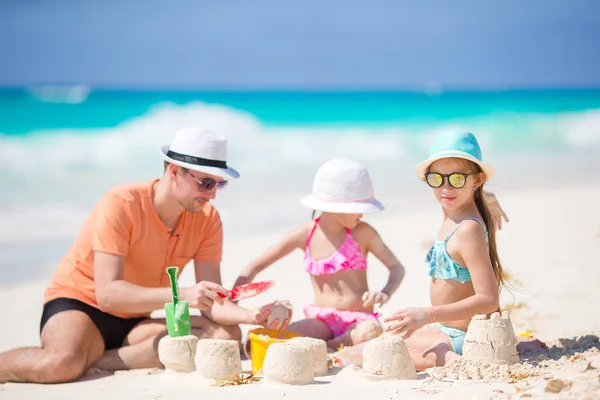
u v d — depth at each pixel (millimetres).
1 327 6438
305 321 5562
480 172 4586
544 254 7953
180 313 4758
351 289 5676
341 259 5660
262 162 18891
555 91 59438
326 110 38000
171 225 5367
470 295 4645
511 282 6715
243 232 10656
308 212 12125
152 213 5219
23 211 12094
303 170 17234
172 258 5441
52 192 13953
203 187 5082
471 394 3766
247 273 5695
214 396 4078
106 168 17391
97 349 5074
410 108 39750
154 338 5117
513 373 4066
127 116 28250
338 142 23609
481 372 4141
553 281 6734
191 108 28797
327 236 5770
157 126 25875
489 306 4434
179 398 4094
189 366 4723
